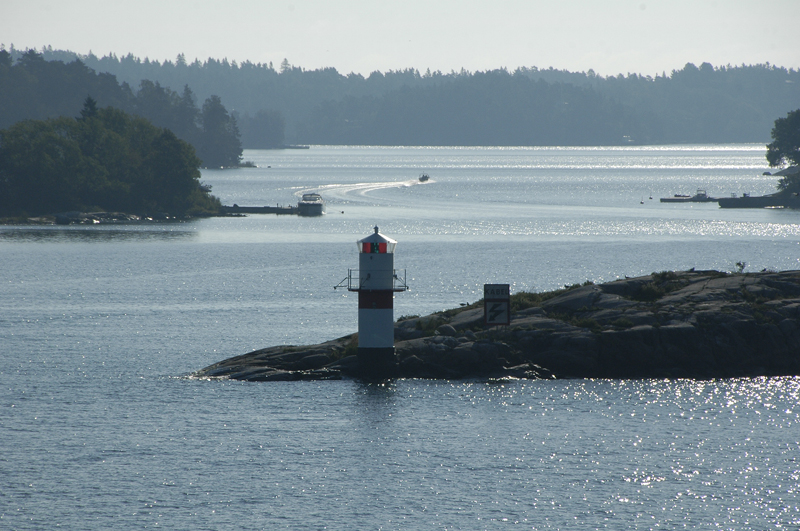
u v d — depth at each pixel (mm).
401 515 117688
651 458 136625
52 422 155000
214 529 113562
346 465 134500
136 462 135375
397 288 182500
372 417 156375
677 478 128875
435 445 142375
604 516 117125
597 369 183750
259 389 175000
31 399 170750
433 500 122250
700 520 115562
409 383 178000
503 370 182250
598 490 125188
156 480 128625
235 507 119875
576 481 128250
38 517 116312
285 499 122375
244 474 131125
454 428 150375
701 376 182875
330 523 115375
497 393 170875
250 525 114562
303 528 113875
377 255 180000
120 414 159750
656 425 151750
